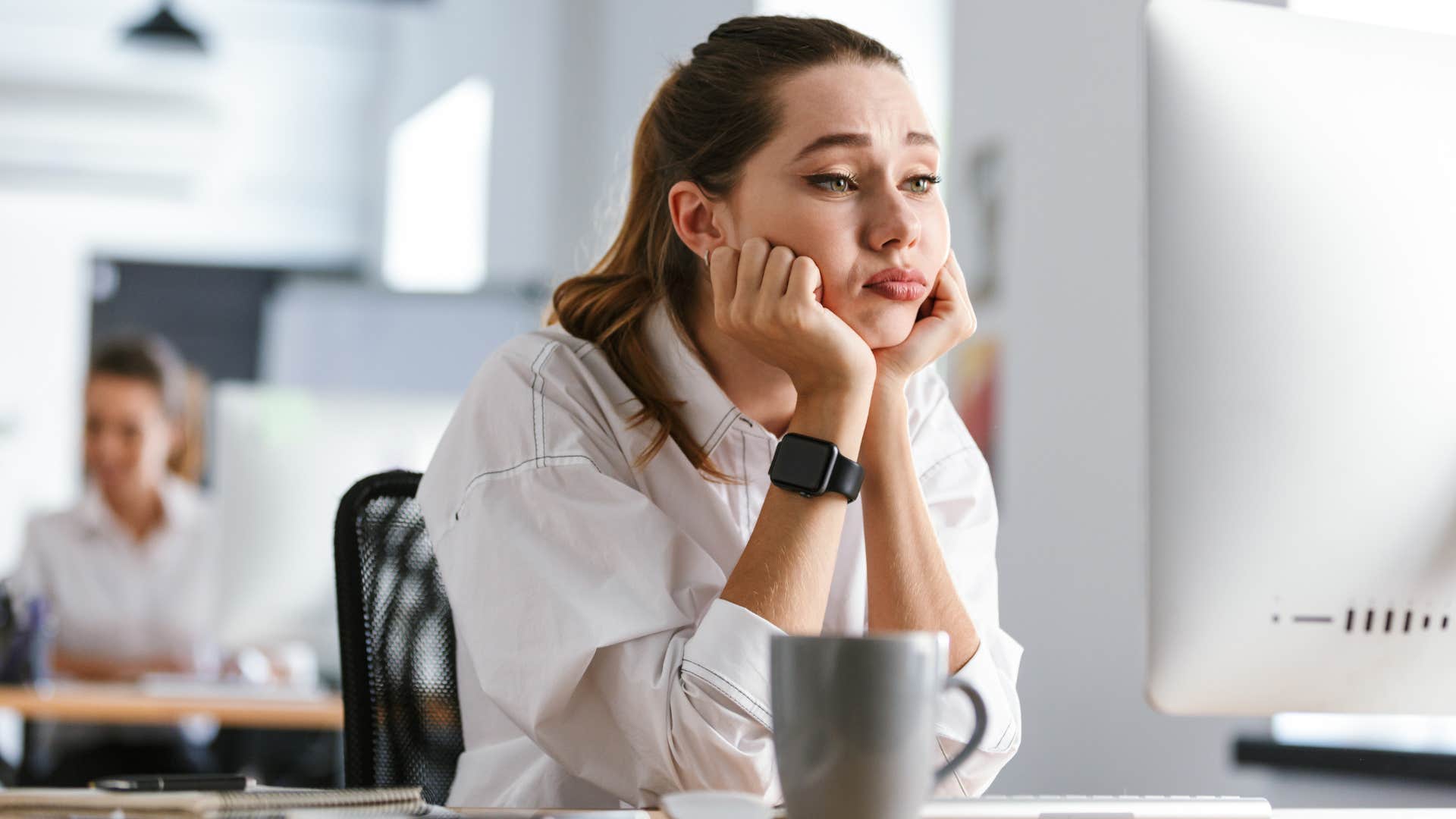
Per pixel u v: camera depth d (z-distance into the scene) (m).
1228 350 0.89
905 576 1.15
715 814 0.73
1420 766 2.34
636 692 1.05
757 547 1.05
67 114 7.68
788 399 1.34
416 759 1.35
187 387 3.97
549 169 6.97
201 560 3.69
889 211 1.14
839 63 1.19
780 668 0.70
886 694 0.68
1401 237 0.90
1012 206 3.76
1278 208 0.89
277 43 7.38
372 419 2.80
